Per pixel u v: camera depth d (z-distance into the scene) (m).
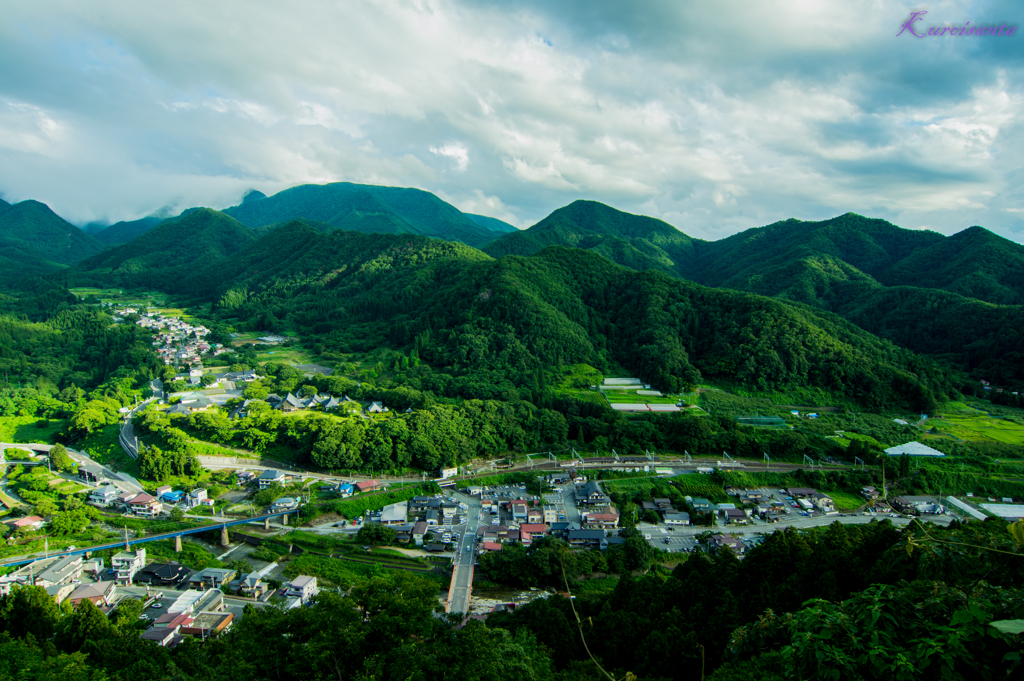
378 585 73.31
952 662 23.03
